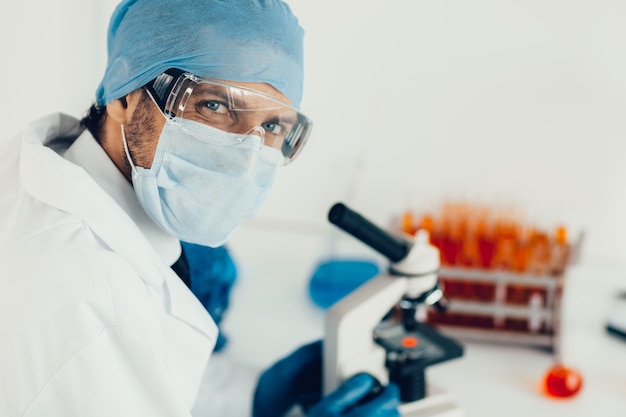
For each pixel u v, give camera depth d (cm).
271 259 200
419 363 112
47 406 66
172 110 84
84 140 92
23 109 185
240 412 124
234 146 86
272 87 89
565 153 184
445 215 177
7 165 88
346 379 113
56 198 76
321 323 167
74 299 67
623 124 178
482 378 142
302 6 185
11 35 179
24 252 70
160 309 83
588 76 178
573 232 188
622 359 151
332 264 186
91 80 186
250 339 157
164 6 85
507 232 161
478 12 179
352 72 189
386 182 197
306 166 198
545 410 129
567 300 165
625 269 183
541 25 177
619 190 183
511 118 185
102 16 181
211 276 148
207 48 84
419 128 191
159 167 86
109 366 68
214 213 90
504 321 158
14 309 67
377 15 184
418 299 117
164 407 73
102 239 77
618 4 171
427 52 185
